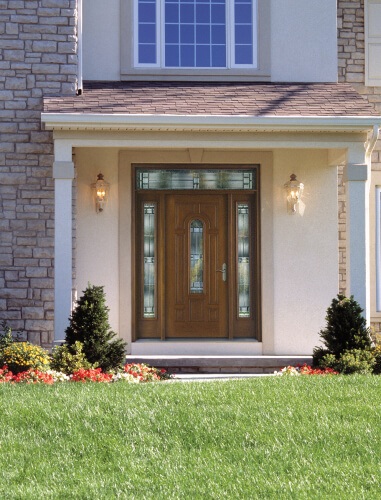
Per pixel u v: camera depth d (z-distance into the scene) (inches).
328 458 294.4
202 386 390.6
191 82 555.2
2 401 351.9
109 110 484.1
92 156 543.5
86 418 330.0
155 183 554.9
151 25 558.9
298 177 554.6
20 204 509.0
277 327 552.4
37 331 508.4
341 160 531.5
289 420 330.6
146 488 267.6
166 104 500.7
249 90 537.6
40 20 515.2
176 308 556.4
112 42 554.9
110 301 542.6
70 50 516.1
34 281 509.4
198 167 553.9
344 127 484.7
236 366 513.3
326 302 554.3
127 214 544.7
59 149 481.4
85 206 542.3
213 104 504.4
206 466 287.4
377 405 349.7
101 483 271.6
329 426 323.6
